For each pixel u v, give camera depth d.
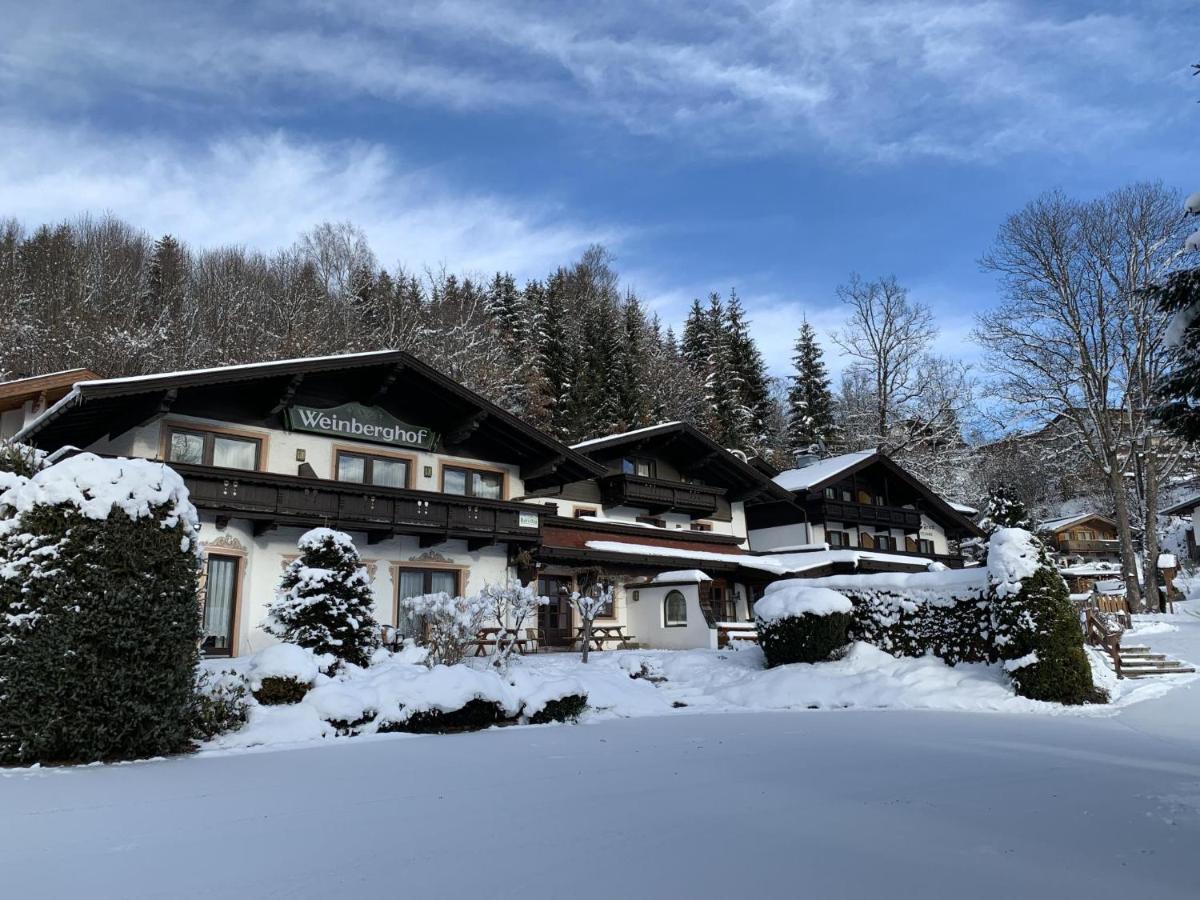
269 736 10.10
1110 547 60.06
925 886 4.76
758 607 19.28
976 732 11.62
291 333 42.06
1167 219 34.75
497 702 11.97
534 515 23.77
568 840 5.65
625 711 14.27
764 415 64.75
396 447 22.84
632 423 52.91
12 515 9.08
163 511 9.59
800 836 5.83
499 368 48.16
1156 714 13.61
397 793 7.14
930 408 52.94
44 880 4.66
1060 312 36.91
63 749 8.52
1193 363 9.12
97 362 35.91
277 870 4.91
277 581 19.53
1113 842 5.75
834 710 14.92
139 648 8.99
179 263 50.09
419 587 22.27
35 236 47.09
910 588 18.30
